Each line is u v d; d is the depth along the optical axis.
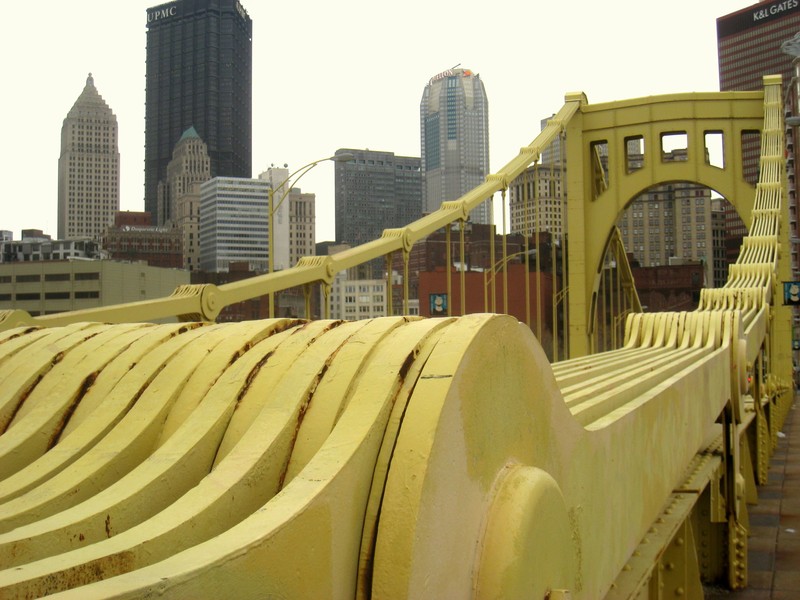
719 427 11.19
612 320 31.56
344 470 2.03
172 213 181.00
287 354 2.86
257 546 1.71
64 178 186.25
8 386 3.46
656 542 5.70
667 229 152.12
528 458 2.76
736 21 181.00
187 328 3.78
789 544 13.20
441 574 2.15
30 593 1.59
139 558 1.83
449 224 16.83
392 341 2.55
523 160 23.38
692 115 28.27
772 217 26.00
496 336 2.54
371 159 183.75
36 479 2.58
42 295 36.59
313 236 97.88
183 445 2.53
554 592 2.62
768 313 21.91
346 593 2.03
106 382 3.23
